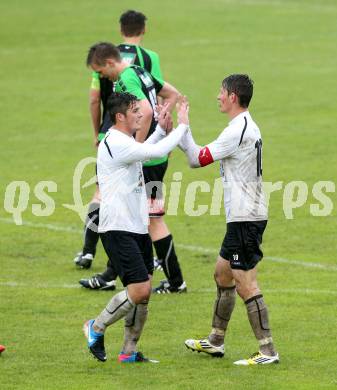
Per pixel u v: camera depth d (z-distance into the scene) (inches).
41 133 2578.7
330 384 944.9
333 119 2596.0
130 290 987.9
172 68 3331.7
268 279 1386.6
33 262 1505.9
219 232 1697.8
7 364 1018.1
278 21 4163.4
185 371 991.6
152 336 1125.7
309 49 3575.3
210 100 2878.9
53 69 3405.5
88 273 1438.2
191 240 1644.9
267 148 2320.4
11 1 4800.7
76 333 1136.8
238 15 4325.8
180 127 992.2
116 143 981.2
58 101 2942.9
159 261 1318.9
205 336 1117.7
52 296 1310.3
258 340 1013.8
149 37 3922.2
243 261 992.9
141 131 1234.0
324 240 1617.9
